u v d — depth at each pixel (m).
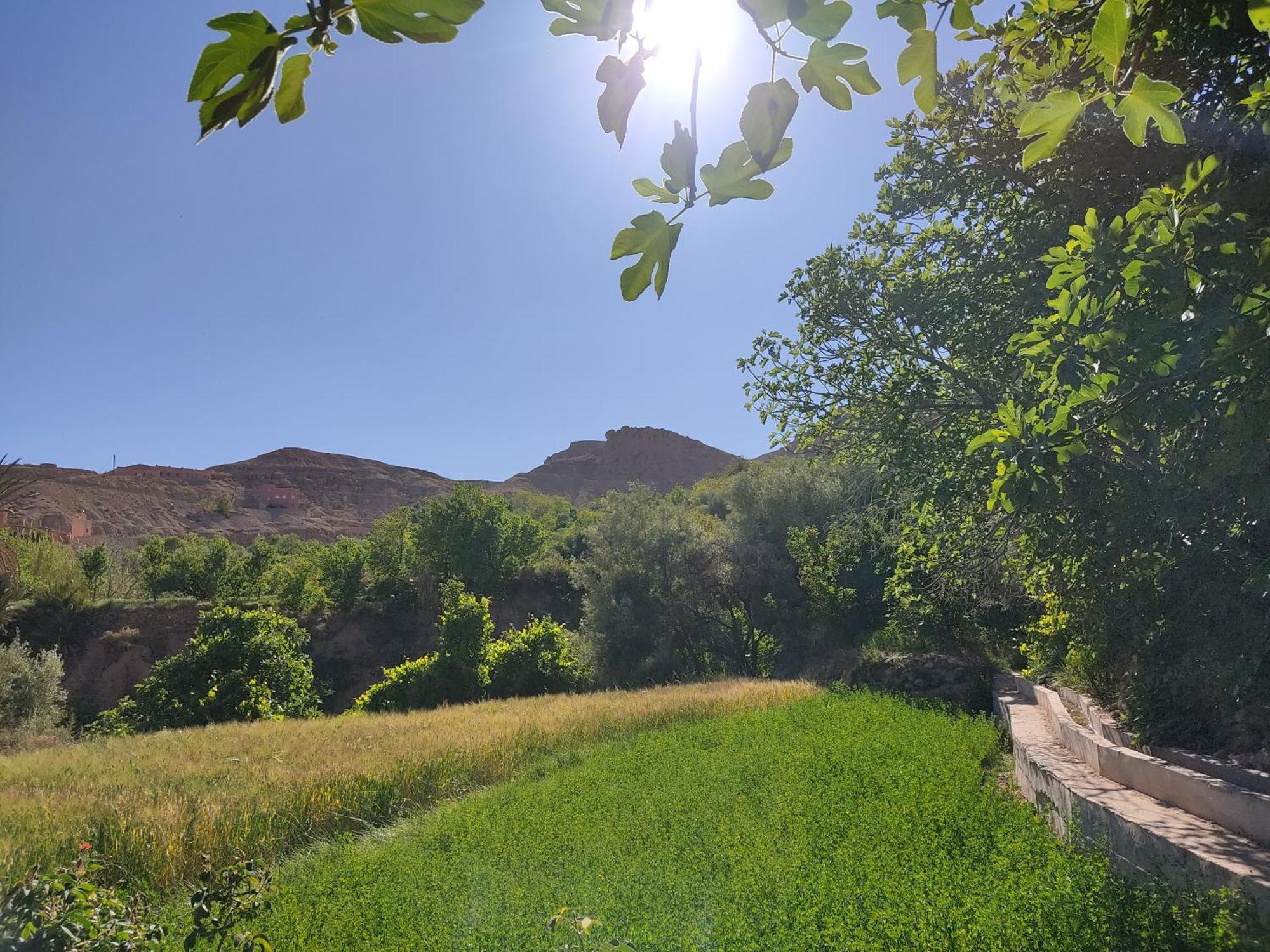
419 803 12.59
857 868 6.27
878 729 14.05
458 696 31.81
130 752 16.44
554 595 54.38
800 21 0.84
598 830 8.52
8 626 37.88
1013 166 7.37
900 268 10.20
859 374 10.39
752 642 35.47
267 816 11.10
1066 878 5.37
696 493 64.81
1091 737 8.46
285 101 0.77
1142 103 1.31
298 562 55.41
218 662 29.70
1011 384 8.31
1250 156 4.38
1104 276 3.67
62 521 119.81
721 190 0.92
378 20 0.76
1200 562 5.43
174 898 8.40
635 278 0.96
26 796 12.02
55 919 4.30
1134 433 3.85
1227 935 4.28
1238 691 5.64
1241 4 3.42
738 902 5.83
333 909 6.54
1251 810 5.22
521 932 5.67
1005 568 9.85
